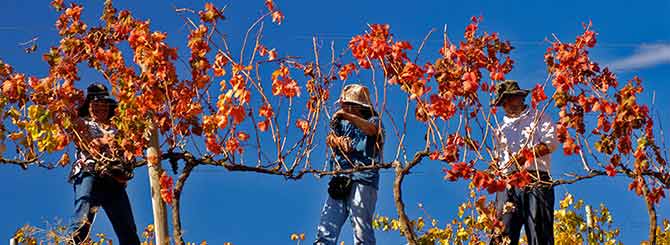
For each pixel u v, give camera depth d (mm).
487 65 8484
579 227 11188
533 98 8445
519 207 8930
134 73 8523
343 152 8734
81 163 8820
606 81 8367
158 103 8445
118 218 8922
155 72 8438
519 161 8602
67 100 8648
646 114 8352
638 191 8469
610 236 11102
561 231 11250
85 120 8977
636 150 8359
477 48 8469
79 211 8750
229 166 8461
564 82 8320
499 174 8453
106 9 8812
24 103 8594
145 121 8453
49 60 8727
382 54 8258
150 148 8477
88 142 8742
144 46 8391
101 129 8914
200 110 8562
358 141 8789
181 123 8633
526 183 8430
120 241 8961
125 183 8977
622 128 8336
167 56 8422
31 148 8672
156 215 8430
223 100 8266
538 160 8828
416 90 8297
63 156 8797
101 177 8812
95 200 8789
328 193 8766
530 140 8672
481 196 9031
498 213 8992
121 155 8781
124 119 8414
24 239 8633
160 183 8328
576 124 8344
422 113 8453
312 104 8617
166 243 8406
